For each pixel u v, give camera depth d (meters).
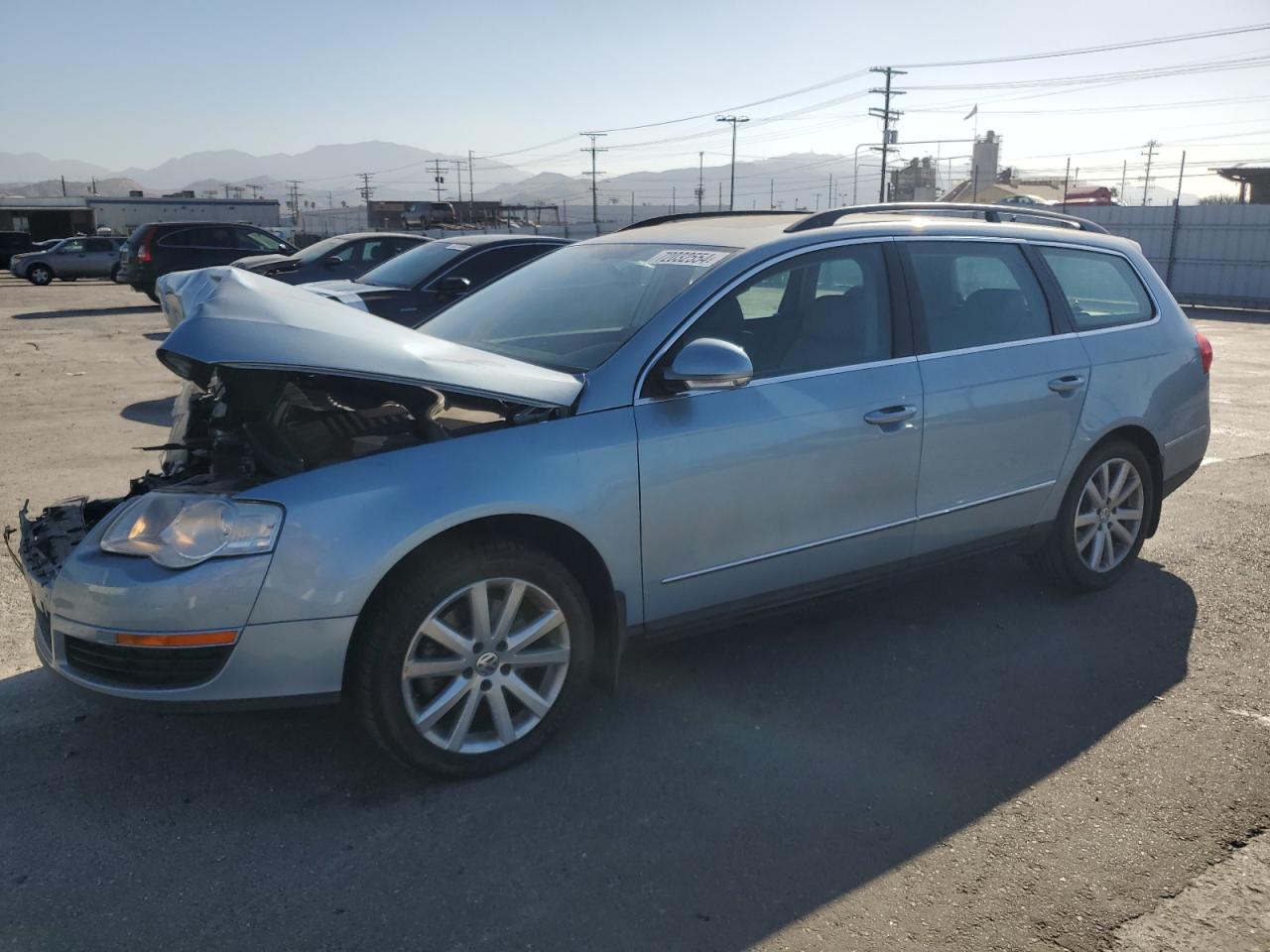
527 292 4.17
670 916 2.49
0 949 2.36
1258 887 2.60
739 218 4.37
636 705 3.59
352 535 2.78
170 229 19.55
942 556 4.07
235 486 2.88
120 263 20.34
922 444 3.84
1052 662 3.94
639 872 2.66
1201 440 4.98
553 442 3.09
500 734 3.11
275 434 3.22
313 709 3.49
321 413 3.55
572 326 3.68
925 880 2.63
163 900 2.54
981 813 2.93
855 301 3.81
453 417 3.16
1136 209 27.69
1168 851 2.75
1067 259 4.53
